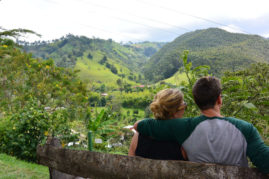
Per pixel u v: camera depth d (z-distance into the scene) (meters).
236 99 3.20
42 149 1.78
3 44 23.81
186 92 3.54
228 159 1.13
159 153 1.35
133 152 1.47
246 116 3.17
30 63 20.97
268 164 1.00
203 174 1.03
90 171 1.42
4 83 17.38
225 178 0.99
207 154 1.17
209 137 1.18
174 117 1.43
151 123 1.40
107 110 7.12
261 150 1.06
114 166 1.30
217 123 1.20
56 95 18.27
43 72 20.69
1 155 5.55
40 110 6.88
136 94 147.25
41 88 17.64
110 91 175.62
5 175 3.87
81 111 14.83
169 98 1.37
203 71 3.47
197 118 1.28
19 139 6.39
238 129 1.16
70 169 1.55
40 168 4.82
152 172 1.16
